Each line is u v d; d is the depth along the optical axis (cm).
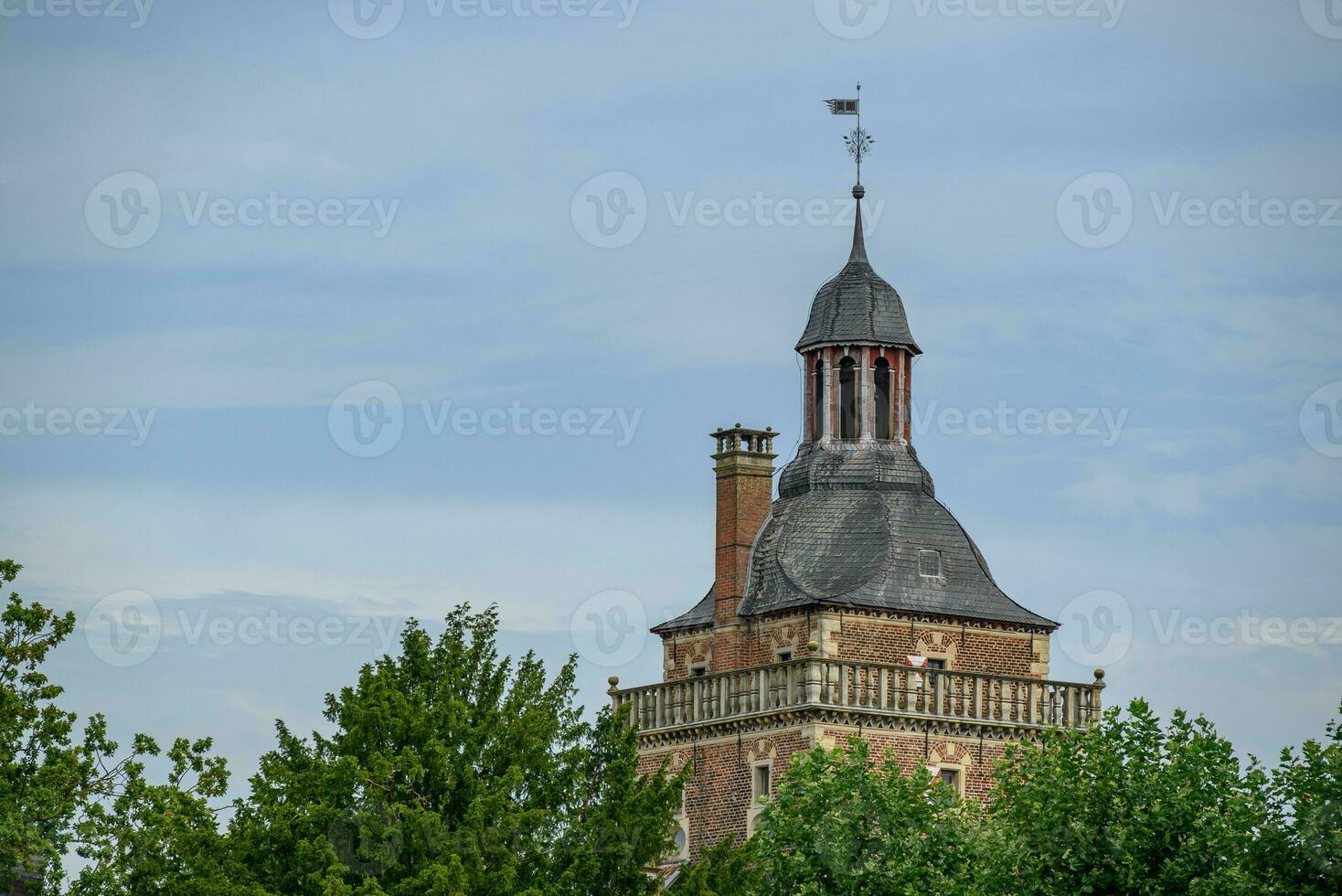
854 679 11612
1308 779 9069
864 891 10088
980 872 9731
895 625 12006
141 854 9706
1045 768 9875
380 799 9306
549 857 9425
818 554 12256
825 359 12506
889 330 12488
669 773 12188
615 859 9531
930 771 11562
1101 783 9606
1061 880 9500
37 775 10175
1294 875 8981
